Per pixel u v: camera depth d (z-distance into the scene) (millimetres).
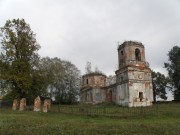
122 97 44562
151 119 26109
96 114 27625
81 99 63375
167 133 17109
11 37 41062
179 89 61812
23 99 34781
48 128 17766
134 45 44500
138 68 44031
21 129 17641
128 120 25094
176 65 62219
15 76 39156
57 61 67125
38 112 29734
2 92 41375
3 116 24281
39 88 42500
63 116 27094
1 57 40594
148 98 43562
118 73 46406
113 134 16812
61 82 65562
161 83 68188
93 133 16844
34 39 43219
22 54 41469
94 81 59969
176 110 31766
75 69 69500
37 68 43094
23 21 42750
